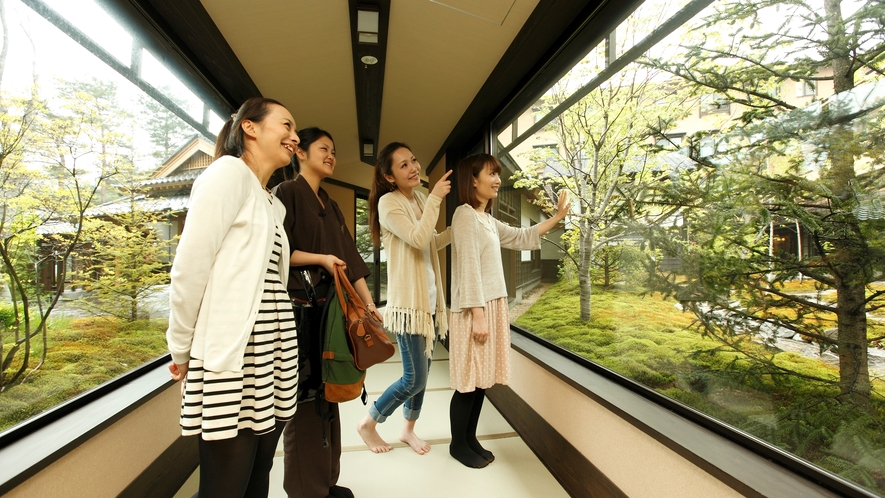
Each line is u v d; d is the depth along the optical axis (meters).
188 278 0.74
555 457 1.65
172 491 1.50
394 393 1.69
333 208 1.43
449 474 1.63
